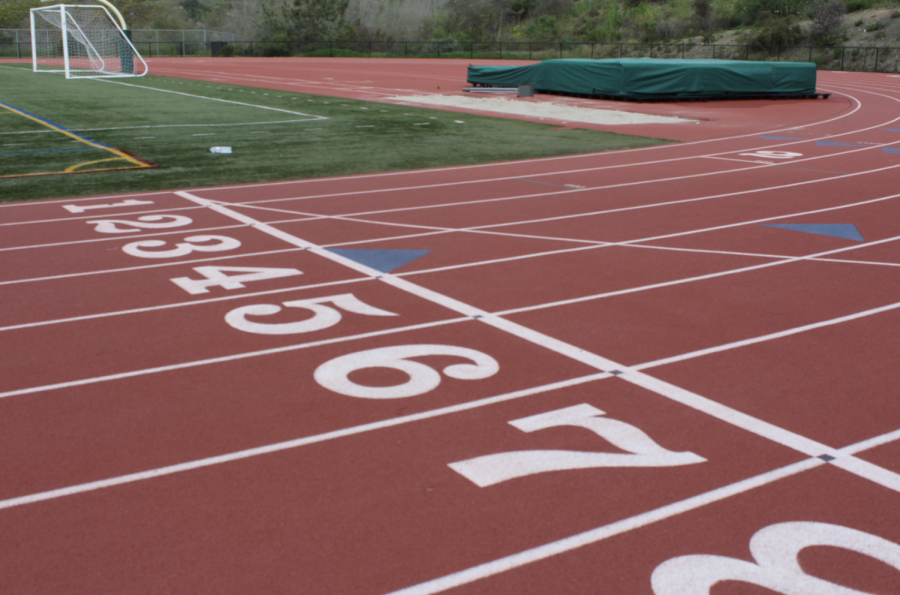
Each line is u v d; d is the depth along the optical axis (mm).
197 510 3762
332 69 50469
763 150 17797
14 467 4160
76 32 44031
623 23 74188
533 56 65250
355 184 13219
